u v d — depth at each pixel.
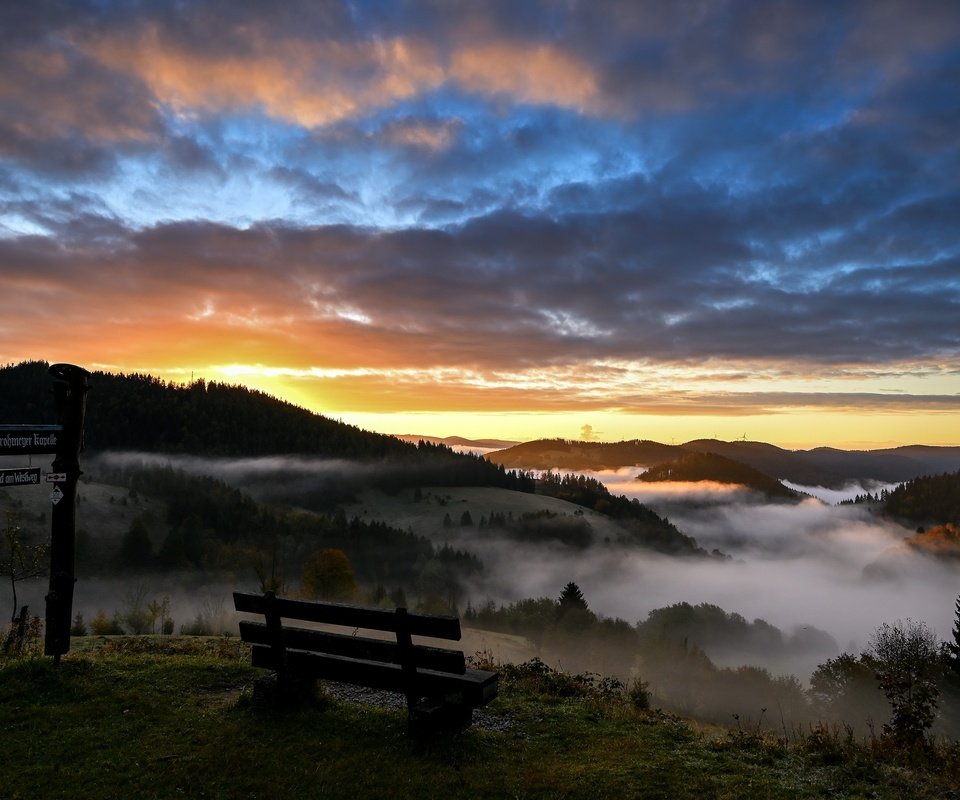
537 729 7.92
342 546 182.12
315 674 7.90
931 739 8.77
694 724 8.83
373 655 7.51
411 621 7.25
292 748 7.03
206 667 9.75
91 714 7.95
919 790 6.37
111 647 12.56
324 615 7.71
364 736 7.38
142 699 8.38
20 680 8.74
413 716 7.26
